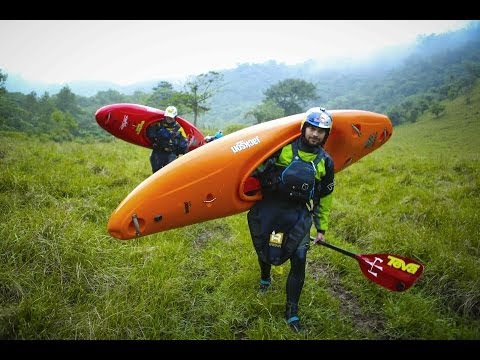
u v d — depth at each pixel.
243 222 5.01
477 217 4.91
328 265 3.95
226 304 3.14
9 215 4.31
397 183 7.20
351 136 4.04
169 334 2.86
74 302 3.13
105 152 9.48
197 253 4.12
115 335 2.78
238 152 3.09
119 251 3.83
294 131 3.22
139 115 6.32
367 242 4.40
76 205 4.86
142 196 2.92
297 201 2.80
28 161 6.85
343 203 5.92
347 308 3.29
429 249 3.94
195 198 3.08
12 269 3.26
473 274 3.50
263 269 3.28
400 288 3.08
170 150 5.59
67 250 3.55
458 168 8.71
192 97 28.48
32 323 2.77
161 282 3.33
